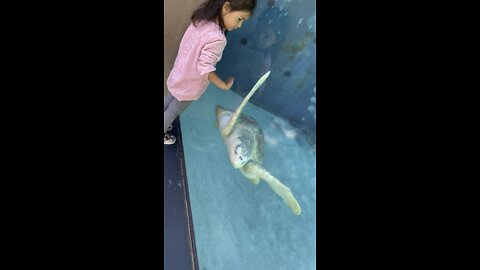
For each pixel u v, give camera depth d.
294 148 1.62
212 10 1.21
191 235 1.27
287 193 1.44
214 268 1.23
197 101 1.65
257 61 1.68
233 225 1.34
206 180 1.42
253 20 1.58
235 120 1.52
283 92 1.68
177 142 1.50
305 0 1.49
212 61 1.22
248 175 1.48
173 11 1.37
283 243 1.34
